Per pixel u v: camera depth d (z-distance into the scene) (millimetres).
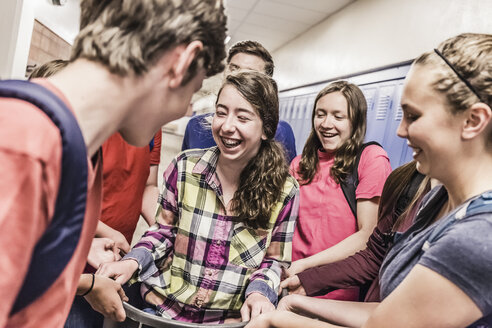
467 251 470
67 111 325
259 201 891
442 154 538
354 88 1338
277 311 677
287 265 983
